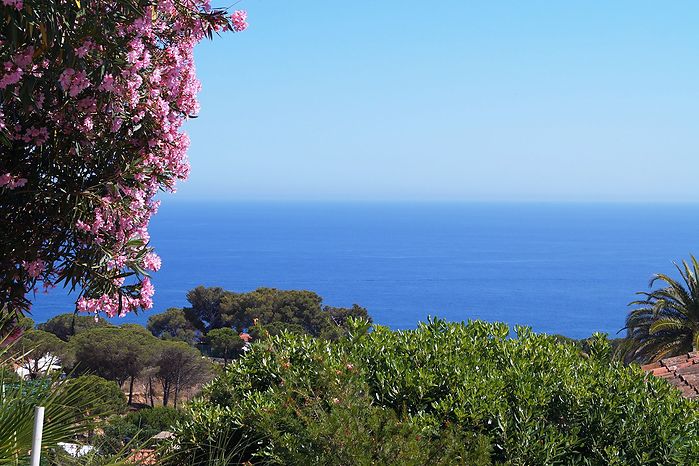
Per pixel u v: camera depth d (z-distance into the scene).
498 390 4.66
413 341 5.34
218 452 4.75
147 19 5.86
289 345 5.30
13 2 4.77
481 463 4.02
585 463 4.50
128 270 6.41
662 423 4.57
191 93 6.64
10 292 6.01
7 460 3.58
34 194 5.89
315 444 4.08
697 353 10.54
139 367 35.50
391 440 4.00
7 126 5.73
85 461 4.00
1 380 3.82
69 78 5.39
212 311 54.09
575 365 5.29
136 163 6.12
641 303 33.31
